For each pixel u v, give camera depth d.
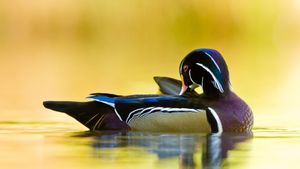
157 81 14.62
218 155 10.58
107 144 11.57
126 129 13.34
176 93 14.40
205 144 11.70
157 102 13.45
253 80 23.98
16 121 14.83
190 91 14.34
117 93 20.42
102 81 23.12
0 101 18.58
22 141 11.96
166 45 34.28
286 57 31.86
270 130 13.78
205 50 14.17
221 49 33.38
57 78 24.03
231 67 27.97
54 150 10.94
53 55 32.00
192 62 14.19
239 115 13.61
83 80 23.44
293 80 24.06
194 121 13.34
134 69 26.44
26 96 19.61
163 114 13.34
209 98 13.89
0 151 10.92
